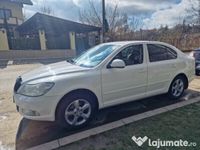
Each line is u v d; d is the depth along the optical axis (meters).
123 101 3.97
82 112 3.50
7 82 7.59
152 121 3.62
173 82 4.75
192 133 3.17
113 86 3.74
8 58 18.19
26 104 3.14
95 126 3.54
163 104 4.57
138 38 26.69
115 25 28.17
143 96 4.25
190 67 5.04
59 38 21.17
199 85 6.13
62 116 3.28
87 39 23.09
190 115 3.85
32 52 19.38
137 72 4.00
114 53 3.83
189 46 25.28
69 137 3.16
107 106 3.80
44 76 3.33
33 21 21.08
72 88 3.29
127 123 3.56
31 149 2.88
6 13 28.08
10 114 4.20
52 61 15.97
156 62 4.34
